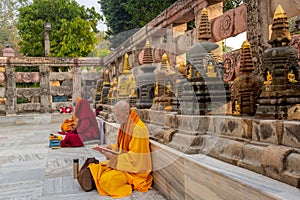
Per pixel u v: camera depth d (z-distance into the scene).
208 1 4.81
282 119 2.27
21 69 16.62
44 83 12.66
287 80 2.35
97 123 4.84
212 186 2.31
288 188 1.83
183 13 5.41
